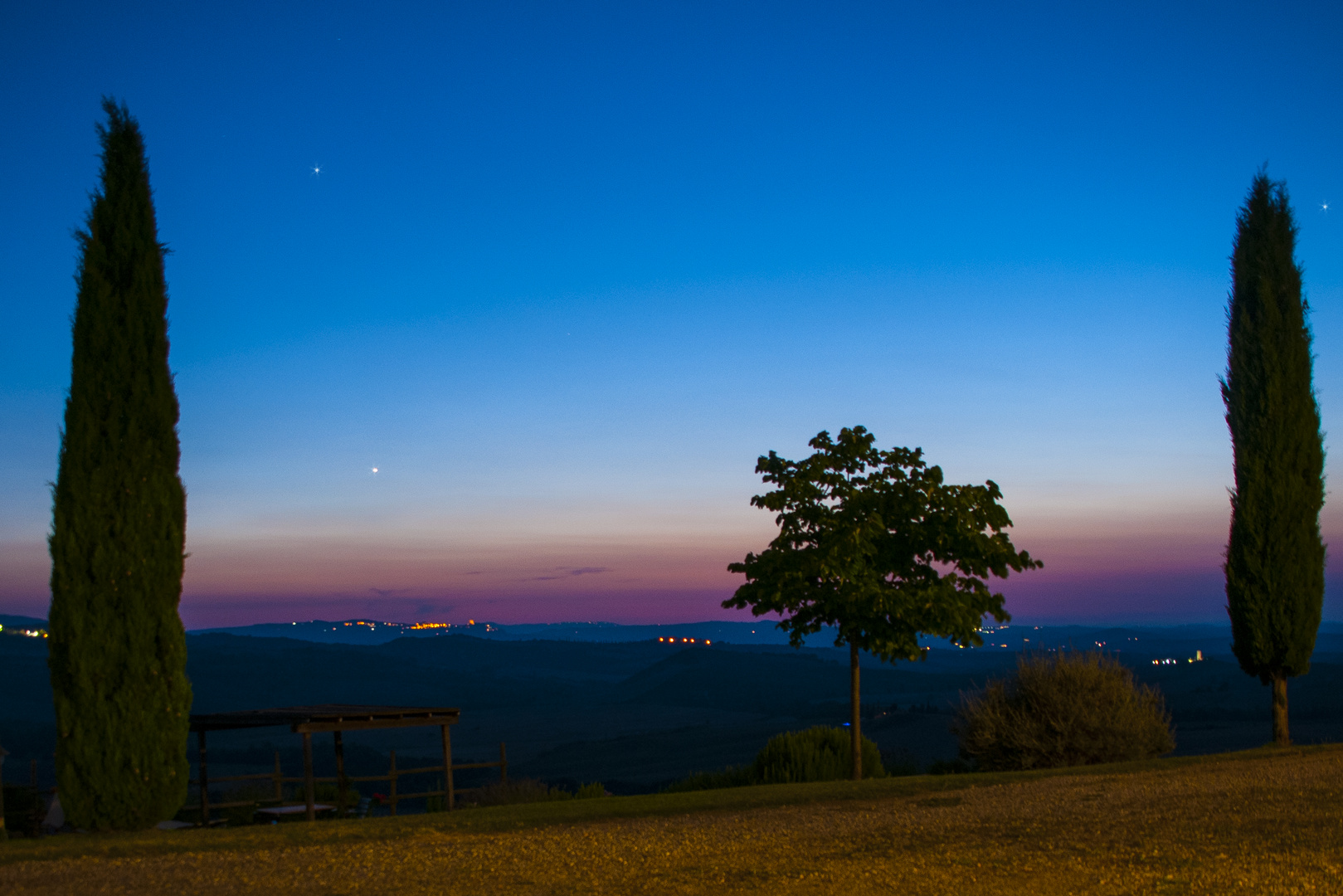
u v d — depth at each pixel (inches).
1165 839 363.9
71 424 475.2
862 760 755.4
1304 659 735.7
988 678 775.7
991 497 668.1
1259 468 753.0
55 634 459.5
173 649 477.1
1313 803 427.5
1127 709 689.0
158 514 481.7
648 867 341.1
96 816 451.5
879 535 654.5
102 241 494.9
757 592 655.1
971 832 394.6
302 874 334.3
